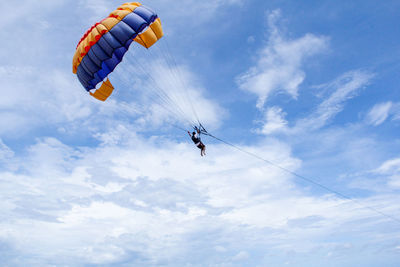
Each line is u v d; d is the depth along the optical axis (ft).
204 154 61.77
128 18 58.29
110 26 57.82
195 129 61.87
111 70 60.80
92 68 59.57
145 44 64.59
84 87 65.92
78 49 60.64
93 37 57.31
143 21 58.18
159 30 64.59
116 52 59.36
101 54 57.67
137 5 62.80
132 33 57.57
